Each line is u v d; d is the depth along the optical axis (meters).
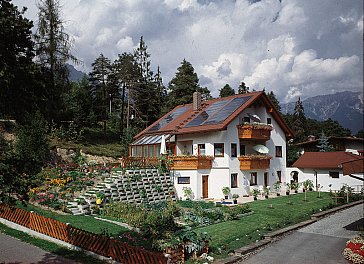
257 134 35.34
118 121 65.31
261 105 38.28
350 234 19.89
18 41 13.76
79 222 19.89
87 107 61.31
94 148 48.59
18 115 14.69
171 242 14.53
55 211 22.30
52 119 47.12
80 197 24.64
